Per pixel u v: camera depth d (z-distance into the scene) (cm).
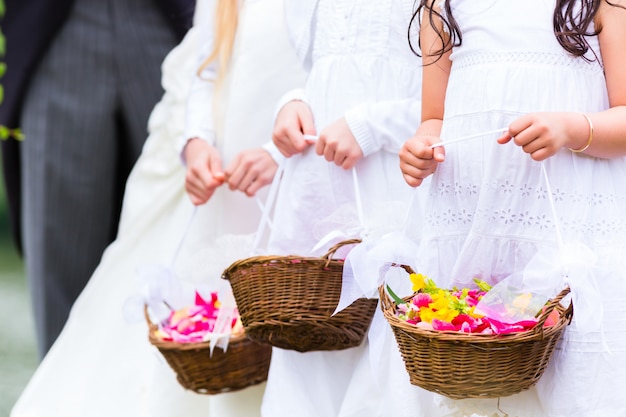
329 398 371
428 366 300
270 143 416
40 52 537
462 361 294
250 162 411
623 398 304
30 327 795
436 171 333
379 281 334
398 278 342
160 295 413
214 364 393
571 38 316
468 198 326
